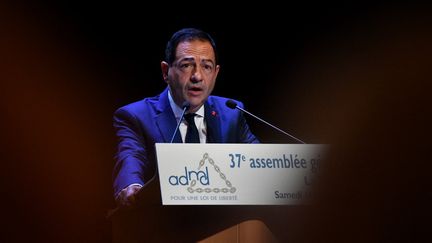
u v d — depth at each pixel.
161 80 10.35
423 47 10.77
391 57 10.61
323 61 10.52
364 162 9.93
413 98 10.50
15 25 10.61
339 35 10.58
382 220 8.27
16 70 10.77
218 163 5.06
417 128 10.41
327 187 5.16
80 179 10.70
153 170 6.83
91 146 10.69
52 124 10.86
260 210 5.18
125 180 6.27
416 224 8.52
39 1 10.57
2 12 10.60
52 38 10.59
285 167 5.11
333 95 10.55
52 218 10.73
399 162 10.03
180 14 10.40
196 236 5.09
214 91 10.41
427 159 10.06
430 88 10.48
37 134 10.87
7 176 10.73
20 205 10.73
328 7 10.55
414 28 10.73
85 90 10.59
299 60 10.52
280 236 5.19
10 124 10.84
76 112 10.73
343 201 5.31
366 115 10.45
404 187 9.21
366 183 9.21
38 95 10.82
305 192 5.11
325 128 10.45
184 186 5.00
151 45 10.39
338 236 5.52
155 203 5.29
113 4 10.42
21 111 10.85
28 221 10.73
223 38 10.47
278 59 10.49
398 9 10.61
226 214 5.12
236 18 10.48
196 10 10.42
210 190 5.02
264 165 5.09
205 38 7.11
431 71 10.57
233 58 10.48
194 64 6.99
